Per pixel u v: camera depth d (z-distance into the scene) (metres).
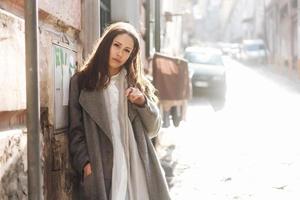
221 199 5.49
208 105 15.62
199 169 6.95
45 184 2.73
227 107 15.09
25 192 2.38
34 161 1.94
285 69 32.50
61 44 3.11
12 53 2.22
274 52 39.72
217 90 17.42
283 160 7.50
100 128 2.81
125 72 2.94
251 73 30.66
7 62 2.16
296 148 8.44
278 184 6.09
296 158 7.62
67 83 3.22
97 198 2.76
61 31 3.23
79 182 3.25
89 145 2.81
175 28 23.44
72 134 2.89
